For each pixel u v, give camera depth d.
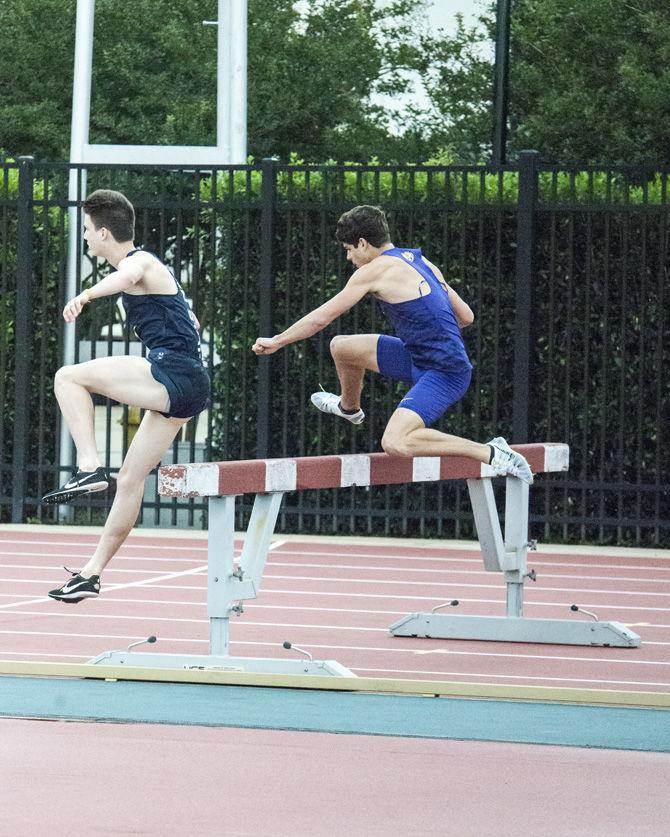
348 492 32.47
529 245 30.23
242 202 31.33
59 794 11.55
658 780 12.36
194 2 77.31
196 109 75.00
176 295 16.95
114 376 16.72
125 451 32.44
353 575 26.08
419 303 17.92
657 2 65.88
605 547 30.72
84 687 15.93
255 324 32.09
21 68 77.69
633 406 30.97
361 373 19.27
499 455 18.03
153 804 11.34
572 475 31.31
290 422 32.03
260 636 19.77
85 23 32.81
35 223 33.31
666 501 31.02
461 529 32.03
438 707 15.17
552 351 30.23
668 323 30.62
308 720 14.45
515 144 68.31
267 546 17.08
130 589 23.81
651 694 15.45
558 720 14.61
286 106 76.50
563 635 19.61
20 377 32.41
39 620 20.55
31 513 33.75
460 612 22.16
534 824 11.02
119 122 76.12
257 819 10.98
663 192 29.75
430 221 30.75
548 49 68.44
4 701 15.02
